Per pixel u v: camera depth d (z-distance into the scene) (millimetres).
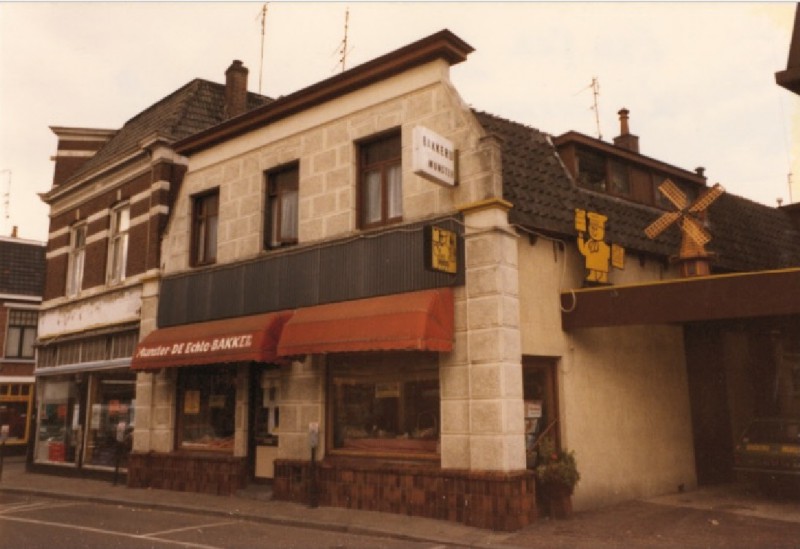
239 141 15016
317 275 12586
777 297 9836
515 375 10133
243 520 11031
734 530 9367
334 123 13078
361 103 12656
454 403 10414
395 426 11367
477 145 10805
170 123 17656
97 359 18203
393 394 11477
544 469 10211
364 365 12000
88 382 18500
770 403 16125
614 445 12008
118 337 17547
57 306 20609
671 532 9266
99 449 17781
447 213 11008
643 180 15258
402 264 11352
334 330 11188
